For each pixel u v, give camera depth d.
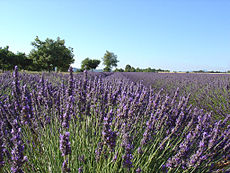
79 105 2.45
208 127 2.65
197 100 6.39
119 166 2.00
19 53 33.06
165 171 1.93
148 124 1.99
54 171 1.76
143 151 1.97
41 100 2.74
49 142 2.17
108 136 1.62
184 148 1.74
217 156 2.26
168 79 14.99
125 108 2.22
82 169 1.83
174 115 2.68
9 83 5.51
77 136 2.22
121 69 71.62
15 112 2.57
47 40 31.36
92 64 63.97
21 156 1.38
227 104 5.50
